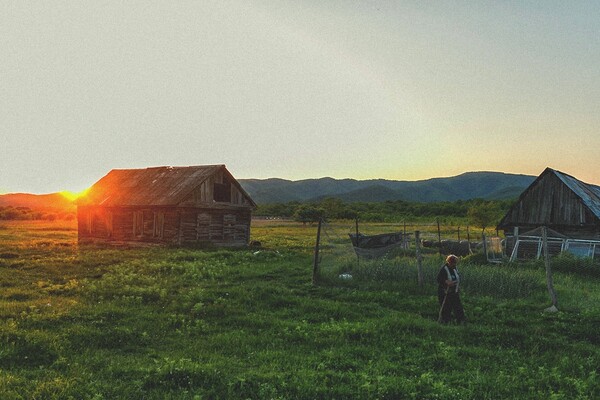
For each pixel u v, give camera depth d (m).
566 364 10.11
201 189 37.03
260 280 21.02
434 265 20.28
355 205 138.12
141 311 14.20
